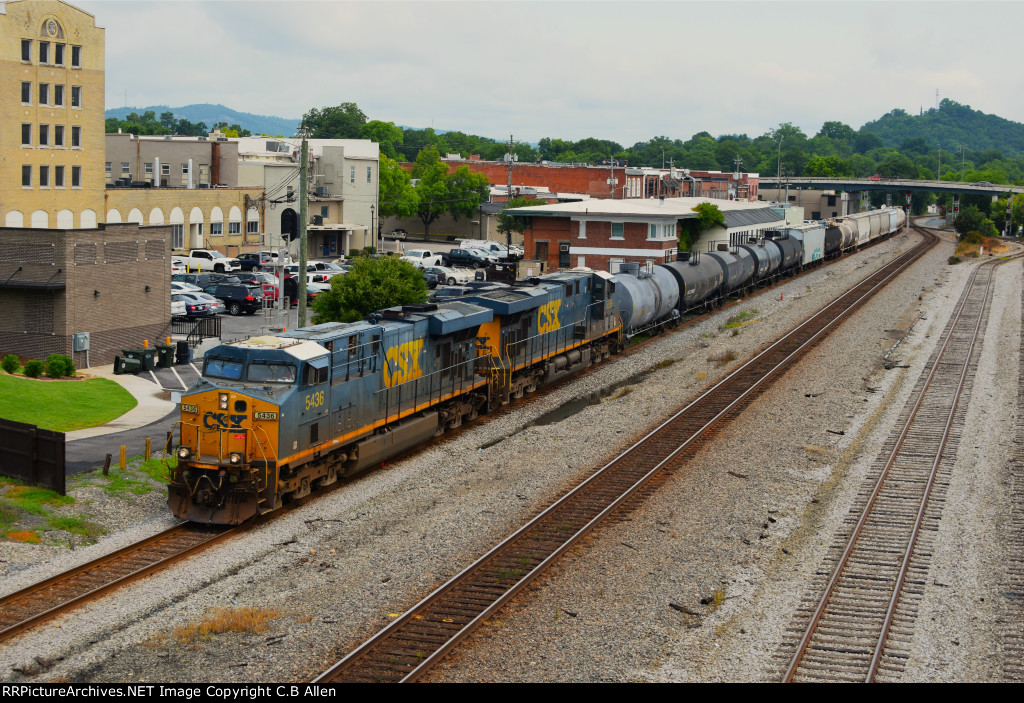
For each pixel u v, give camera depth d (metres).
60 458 24.22
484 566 21.06
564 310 43.38
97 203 73.25
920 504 26.06
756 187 182.38
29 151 67.31
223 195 86.00
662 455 30.50
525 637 17.70
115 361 41.47
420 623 18.09
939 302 68.44
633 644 17.62
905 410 37.25
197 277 66.50
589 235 76.06
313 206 98.12
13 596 18.62
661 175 137.12
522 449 31.48
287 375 24.17
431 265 86.81
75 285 41.38
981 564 21.94
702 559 22.12
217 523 23.31
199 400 23.48
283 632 17.72
